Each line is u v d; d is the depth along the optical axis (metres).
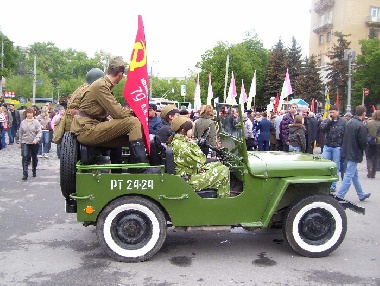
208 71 37.34
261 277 4.53
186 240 5.78
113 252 4.89
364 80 37.31
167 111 7.67
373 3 49.28
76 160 4.90
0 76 55.97
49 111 17.34
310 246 5.13
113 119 4.93
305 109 12.55
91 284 4.32
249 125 12.83
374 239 5.91
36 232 6.09
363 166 13.55
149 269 4.73
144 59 4.92
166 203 4.93
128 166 4.84
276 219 5.53
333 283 4.39
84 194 4.80
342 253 5.32
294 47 46.50
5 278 4.45
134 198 4.89
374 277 4.56
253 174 5.02
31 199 8.09
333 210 5.14
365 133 7.81
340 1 49.84
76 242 5.65
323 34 54.78
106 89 4.86
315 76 42.12
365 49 39.34
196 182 5.07
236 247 5.51
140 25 4.89
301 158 5.46
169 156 4.94
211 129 7.16
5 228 6.27
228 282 4.39
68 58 100.44
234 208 5.05
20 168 11.68
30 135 9.91
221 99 37.47
